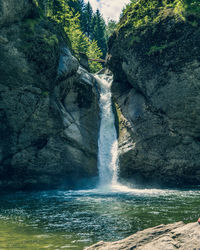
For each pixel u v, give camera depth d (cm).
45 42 1662
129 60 2180
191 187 1922
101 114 2372
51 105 1767
